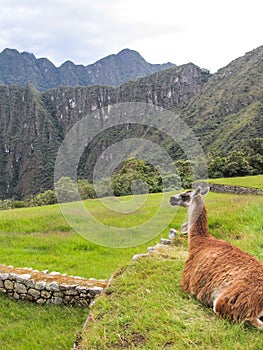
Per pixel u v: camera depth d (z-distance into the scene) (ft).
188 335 15.52
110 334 16.94
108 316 18.86
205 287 18.16
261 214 39.88
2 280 30.42
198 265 19.17
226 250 18.80
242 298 15.79
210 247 19.76
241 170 140.97
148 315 17.79
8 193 560.20
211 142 279.69
